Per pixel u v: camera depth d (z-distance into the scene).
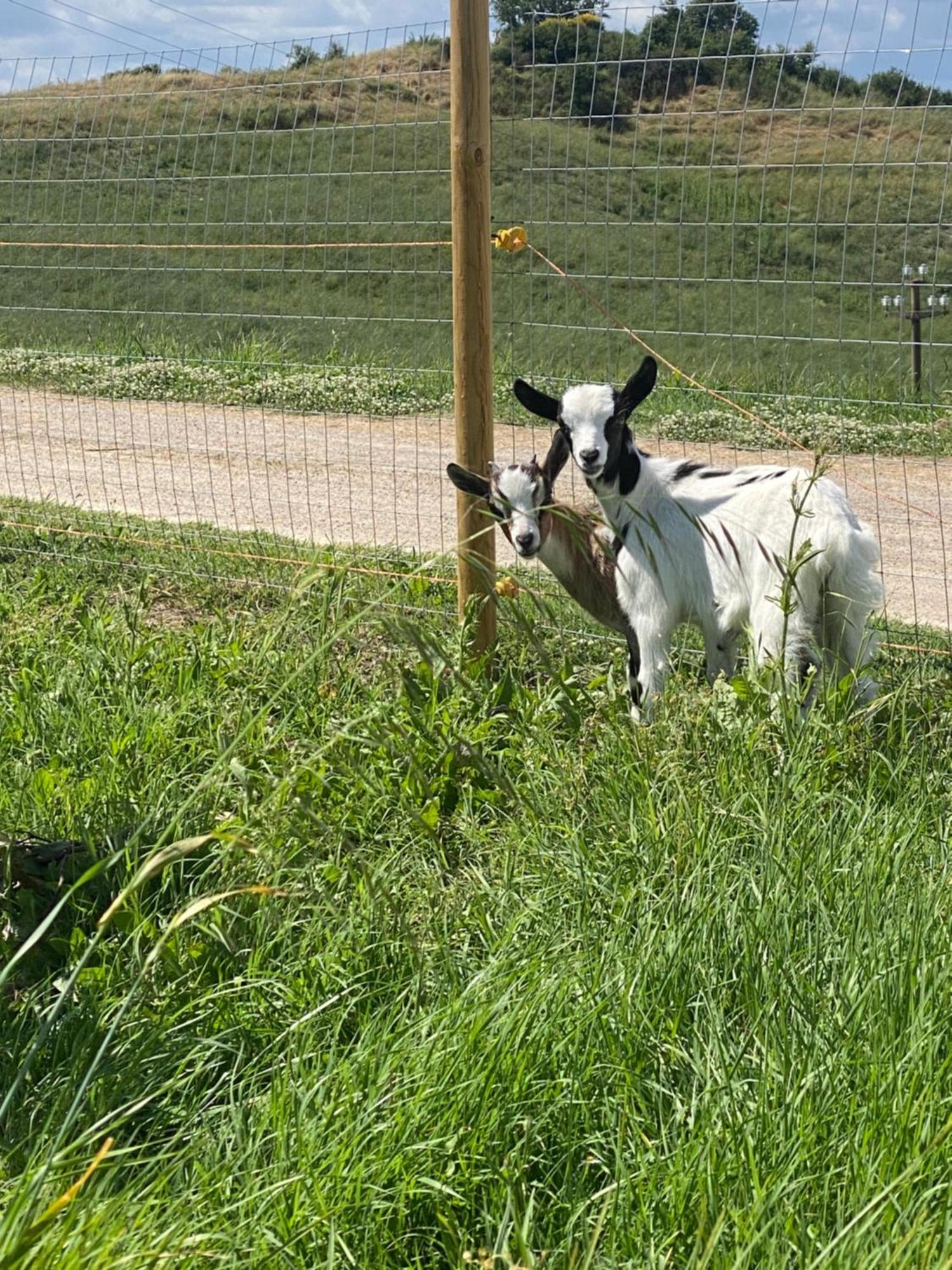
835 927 3.44
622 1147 2.84
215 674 5.66
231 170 8.96
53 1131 2.90
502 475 5.79
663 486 5.77
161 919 3.73
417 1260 2.51
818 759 4.39
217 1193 2.64
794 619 5.28
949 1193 2.51
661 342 17.38
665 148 18.78
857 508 10.46
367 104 20.98
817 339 6.84
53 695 5.50
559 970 3.28
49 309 11.13
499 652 6.23
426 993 3.38
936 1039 2.90
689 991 3.25
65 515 9.59
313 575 3.34
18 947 3.66
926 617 7.77
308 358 17.34
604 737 4.66
